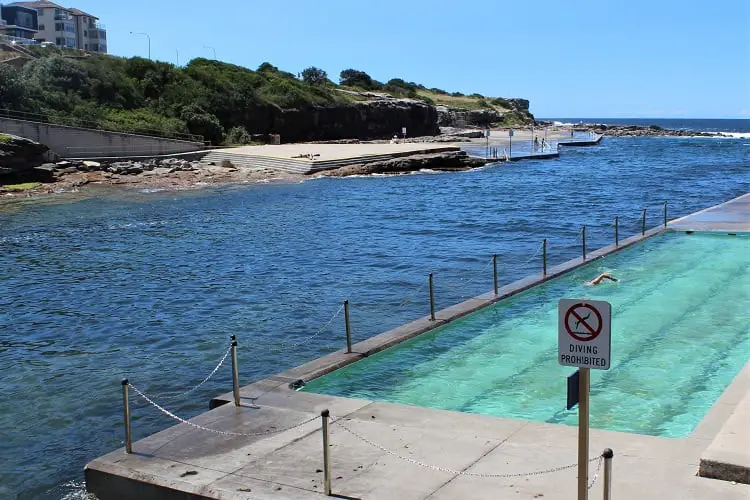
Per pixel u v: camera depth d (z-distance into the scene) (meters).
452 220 34.53
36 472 9.96
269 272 23.25
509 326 15.38
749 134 185.62
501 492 7.53
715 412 9.52
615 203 40.94
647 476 7.71
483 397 11.41
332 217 35.97
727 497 7.21
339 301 19.34
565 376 12.27
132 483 8.23
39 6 129.00
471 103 177.50
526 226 32.44
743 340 13.91
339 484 7.83
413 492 7.60
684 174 61.00
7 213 37.53
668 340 14.02
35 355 15.32
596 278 19.17
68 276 23.05
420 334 14.53
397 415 9.88
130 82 73.50
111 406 12.38
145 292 20.75
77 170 52.91
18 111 57.62
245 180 54.56
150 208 39.69
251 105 83.75
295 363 14.41
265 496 7.62
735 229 25.83
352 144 82.81
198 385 12.65
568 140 122.44
